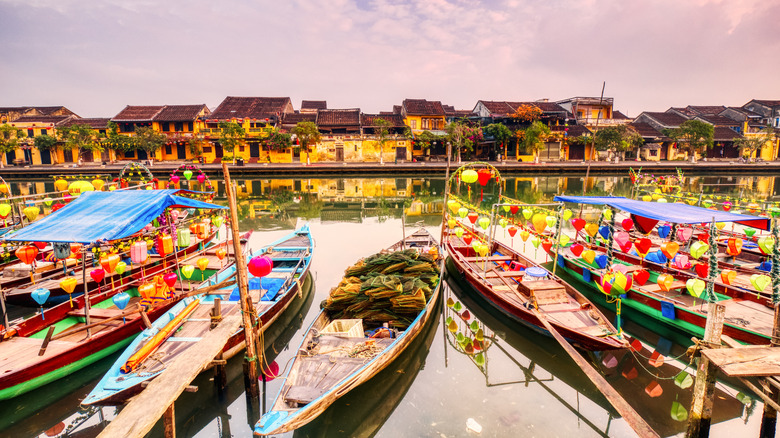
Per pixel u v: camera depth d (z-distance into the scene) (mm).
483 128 44531
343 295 8086
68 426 6070
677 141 46500
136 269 10578
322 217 20047
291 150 43156
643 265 10812
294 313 9453
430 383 6969
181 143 43750
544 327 7945
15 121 43531
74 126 40844
